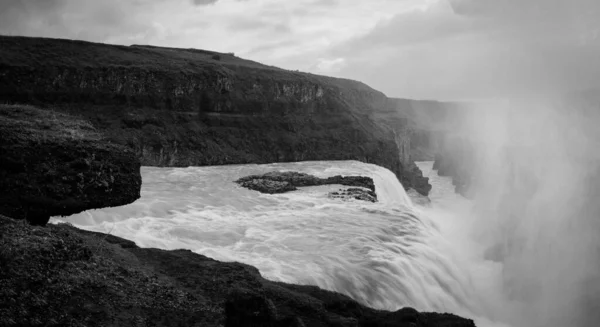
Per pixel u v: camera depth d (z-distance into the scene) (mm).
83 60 64812
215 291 13320
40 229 12023
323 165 66000
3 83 56812
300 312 13750
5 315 9617
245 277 14703
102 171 12555
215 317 11758
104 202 12492
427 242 28781
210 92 71250
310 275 19750
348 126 84125
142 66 66312
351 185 44656
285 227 27766
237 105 74125
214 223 27094
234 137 69562
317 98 87812
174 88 66625
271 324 11883
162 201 31078
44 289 10617
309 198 37875
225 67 78812
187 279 13938
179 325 11203
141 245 20875
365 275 21203
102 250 14062
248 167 60625
